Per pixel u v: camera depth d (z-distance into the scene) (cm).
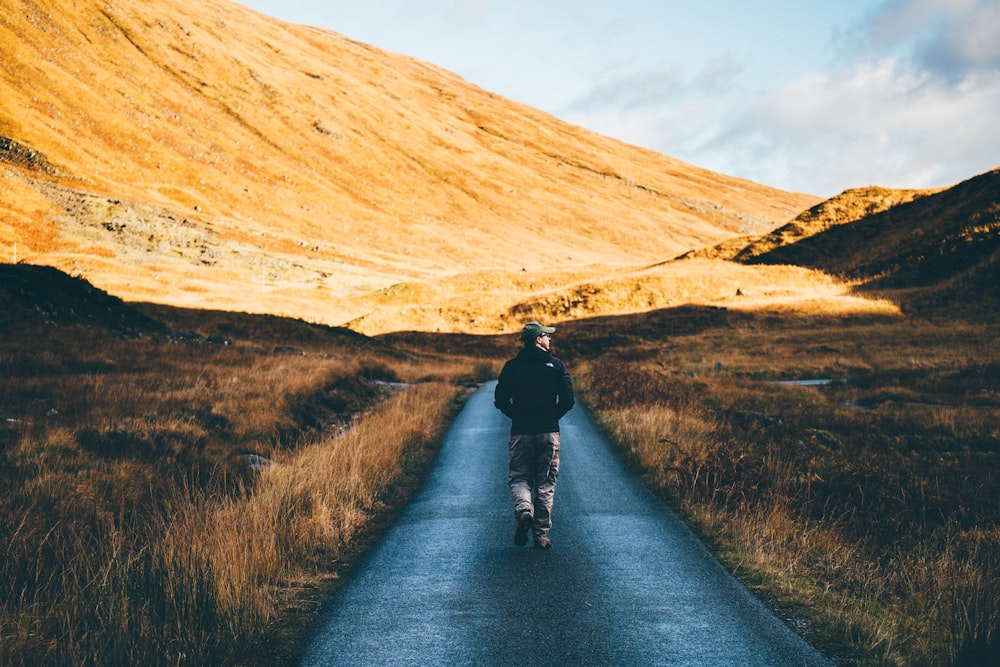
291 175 17838
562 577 547
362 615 475
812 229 8825
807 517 745
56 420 1005
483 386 2684
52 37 17200
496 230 19312
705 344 5209
